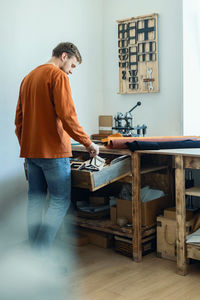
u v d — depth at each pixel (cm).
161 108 374
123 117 343
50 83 250
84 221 335
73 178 275
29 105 263
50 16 354
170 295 236
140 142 281
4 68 319
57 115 254
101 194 378
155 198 325
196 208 320
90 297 232
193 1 361
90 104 405
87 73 399
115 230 309
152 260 299
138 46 381
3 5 313
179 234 268
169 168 335
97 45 409
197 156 254
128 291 242
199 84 379
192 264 290
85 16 391
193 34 364
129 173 295
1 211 325
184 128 359
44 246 261
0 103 318
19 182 339
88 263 292
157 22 367
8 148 328
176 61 358
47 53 355
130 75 390
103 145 330
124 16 394
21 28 329
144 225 305
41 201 284
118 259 301
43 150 255
